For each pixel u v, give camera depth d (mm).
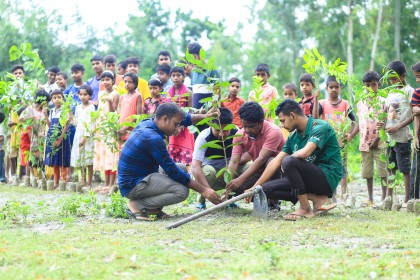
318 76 9734
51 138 11805
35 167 12422
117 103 11594
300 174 7434
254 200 7520
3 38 23672
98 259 5266
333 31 37188
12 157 13766
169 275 4738
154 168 7855
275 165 7691
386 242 6004
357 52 36219
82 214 8117
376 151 9367
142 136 7598
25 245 5828
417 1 33531
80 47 28609
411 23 33531
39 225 7305
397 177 8430
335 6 37156
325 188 7582
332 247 5746
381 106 8906
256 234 6359
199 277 4664
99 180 13289
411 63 33406
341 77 9031
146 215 7719
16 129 12727
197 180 8070
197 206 8539
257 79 10258
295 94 10375
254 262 5062
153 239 6188
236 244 5918
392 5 34375
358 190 12102
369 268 4891
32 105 12008
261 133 7992
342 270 4859
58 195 10883
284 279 4617
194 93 10727
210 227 6867
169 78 12492
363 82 9391
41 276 4699
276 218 7598
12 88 11852
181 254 5441
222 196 8031
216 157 7863
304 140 7574
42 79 20484
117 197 7980
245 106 7742
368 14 36281
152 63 32219
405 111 8859
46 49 25688
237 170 8289
